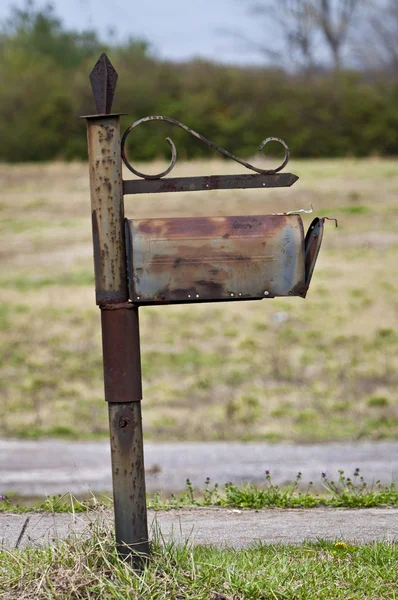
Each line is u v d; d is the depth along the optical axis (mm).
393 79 159375
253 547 18703
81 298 73938
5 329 65938
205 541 19688
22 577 15570
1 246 92500
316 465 38125
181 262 15406
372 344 62219
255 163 131375
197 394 52938
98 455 40688
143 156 137750
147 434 45312
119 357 15367
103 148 15406
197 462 39000
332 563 17438
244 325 66562
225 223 15547
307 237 15797
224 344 62656
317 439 43688
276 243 15547
